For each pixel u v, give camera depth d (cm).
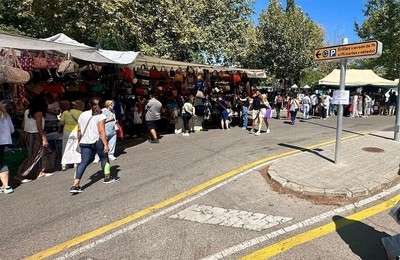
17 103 901
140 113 1198
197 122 1330
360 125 1438
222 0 2211
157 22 1645
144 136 1211
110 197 524
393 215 299
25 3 1292
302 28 2817
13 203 517
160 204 485
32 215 461
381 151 757
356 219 414
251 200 489
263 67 2878
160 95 1334
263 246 353
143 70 1245
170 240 372
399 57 2247
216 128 1412
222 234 383
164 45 1706
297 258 328
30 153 655
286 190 523
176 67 1367
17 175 638
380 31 2266
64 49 678
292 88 3127
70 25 1425
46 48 642
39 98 673
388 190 511
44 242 379
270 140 1012
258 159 740
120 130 1061
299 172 591
